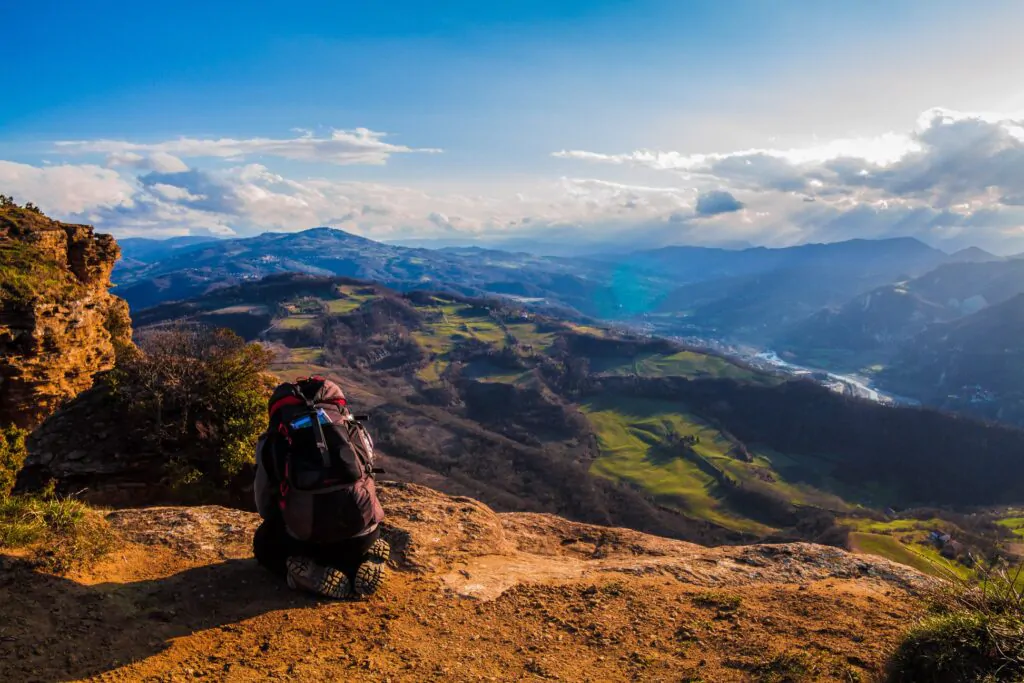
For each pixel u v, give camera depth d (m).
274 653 3.70
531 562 5.68
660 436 192.75
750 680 3.37
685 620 4.30
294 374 199.38
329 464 4.39
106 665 3.35
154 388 19.38
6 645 3.31
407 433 153.12
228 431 19.67
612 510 129.62
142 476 18.42
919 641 3.35
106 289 38.66
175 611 4.12
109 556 4.74
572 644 3.98
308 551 4.59
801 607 4.42
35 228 32.59
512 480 133.12
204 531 5.53
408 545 5.57
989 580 3.54
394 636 4.02
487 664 3.70
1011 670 2.88
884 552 100.94
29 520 4.66
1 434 15.72
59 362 26.08
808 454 183.50
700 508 141.00
